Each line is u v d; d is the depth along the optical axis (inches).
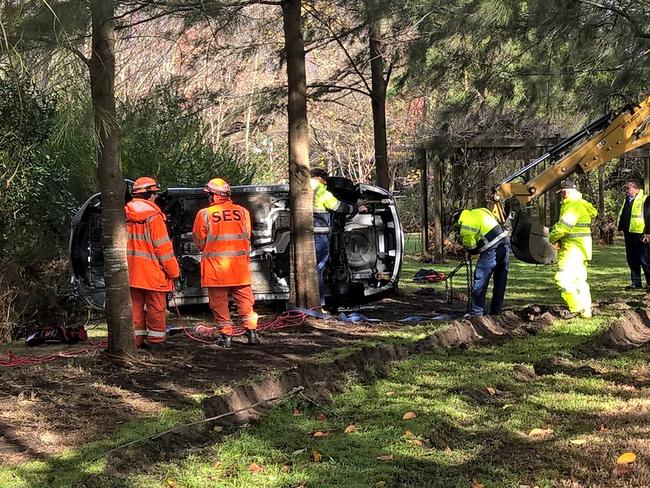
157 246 314.2
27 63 222.1
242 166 697.6
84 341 367.9
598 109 494.0
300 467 184.4
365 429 212.7
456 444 200.5
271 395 244.4
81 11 226.2
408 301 480.1
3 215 418.6
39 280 426.3
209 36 424.5
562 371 279.4
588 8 413.4
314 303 399.5
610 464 179.2
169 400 240.4
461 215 393.1
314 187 422.3
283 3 390.0
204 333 362.0
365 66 593.9
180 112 557.0
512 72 478.9
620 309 408.2
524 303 454.3
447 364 287.9
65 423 217.6
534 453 190.9
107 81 271.1
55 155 470.0
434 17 471.2
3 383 260.1
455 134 713.0
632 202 504.1
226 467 185.5
